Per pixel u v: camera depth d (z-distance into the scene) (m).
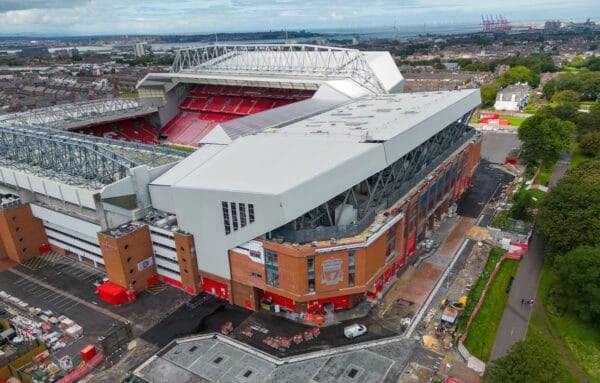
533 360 43.81
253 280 62.38
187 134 162.50
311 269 58.28
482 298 65.12
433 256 79.06
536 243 82.69
